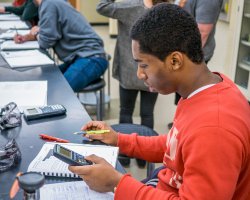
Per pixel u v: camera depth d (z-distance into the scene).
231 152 0.78
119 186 0.88
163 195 0.85
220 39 4.60
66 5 2.67
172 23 0.87
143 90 2.46
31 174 0.81
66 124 1.36
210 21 2.26
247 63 3.93
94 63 2.66
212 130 0.80
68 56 2.74
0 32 3.17
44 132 1.29
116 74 2.51
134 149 1.24
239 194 0.92
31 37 2.82
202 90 0.91
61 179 1.00
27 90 1.70
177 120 0.96
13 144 1.11
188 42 0.87
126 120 2.61
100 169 0.91
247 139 0.83
